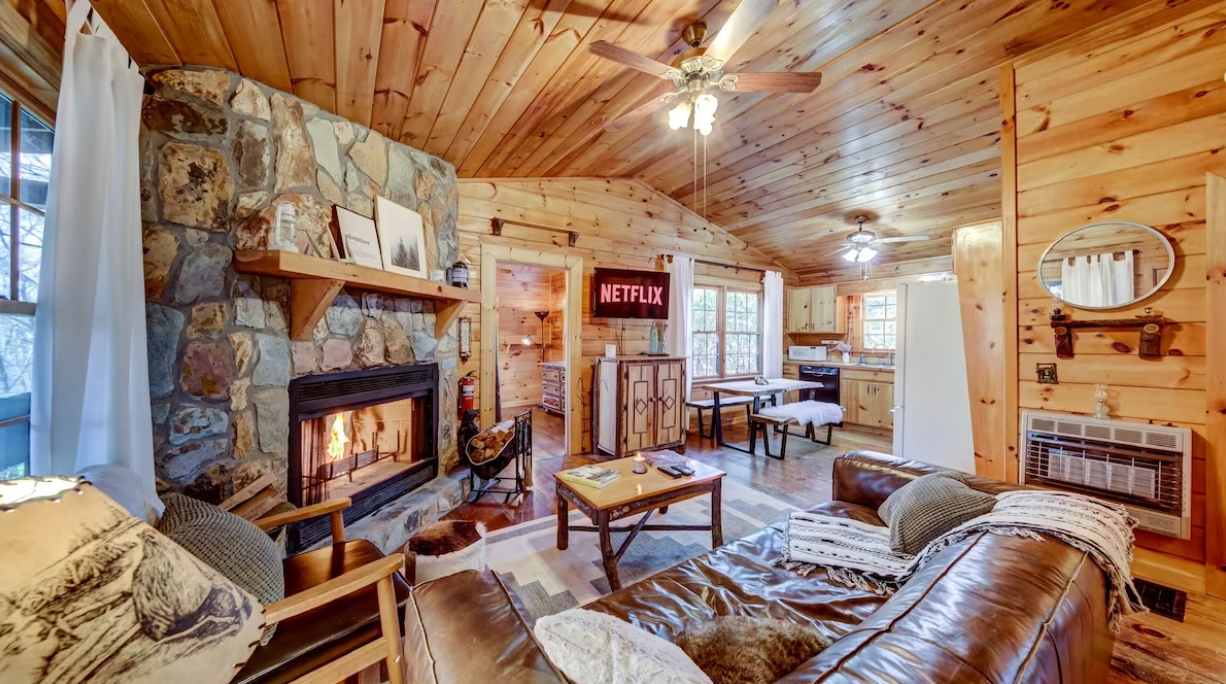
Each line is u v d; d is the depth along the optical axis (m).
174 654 0.58
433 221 3.22
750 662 0.88
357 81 2.10
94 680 0.51
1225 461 1.92
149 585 0.58
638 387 4.42
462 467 3.48
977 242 2.80
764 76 1.99
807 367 6.46
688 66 1.91
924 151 3.66
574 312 4.60
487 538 2.64
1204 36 1.98
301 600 1.11
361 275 2.17
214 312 1.89
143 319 1.56
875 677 0.64
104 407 1.38
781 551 1.75
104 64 1.33
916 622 0.78
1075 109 2.31
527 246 4.25
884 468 2.11
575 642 0.80
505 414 6.55
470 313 3.86
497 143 3.13
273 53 1.83
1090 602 0.96
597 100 2.62
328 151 2.40
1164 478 1.99
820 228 5.40
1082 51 2.29
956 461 2.91
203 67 1.89
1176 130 2.04
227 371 1.91
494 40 1.89
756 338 6.54
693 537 2.69
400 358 2.86
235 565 1.12
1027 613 0.80
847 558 1.62
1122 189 2.18
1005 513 1.30
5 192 1.27
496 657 0.72
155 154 1.78
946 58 2.70
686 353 5.38
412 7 1.62
